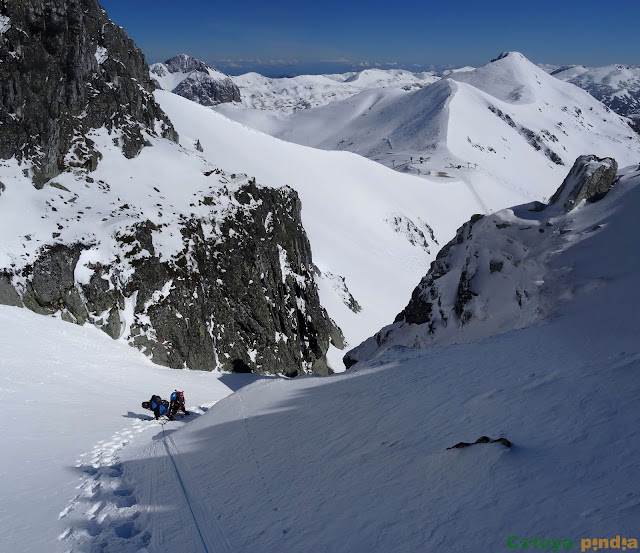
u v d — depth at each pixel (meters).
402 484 7.47
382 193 104.38
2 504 9.46
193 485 10.05
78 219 31.45
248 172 83.69
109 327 29.73
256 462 10.84
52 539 7.91
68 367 23.48
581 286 20.05
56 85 35.22
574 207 26.05
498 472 6.75
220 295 35.88
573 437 7.53
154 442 14.49
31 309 27.97
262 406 16.34
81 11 38.47
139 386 24.53
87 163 35.88
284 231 45.38
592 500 5.48
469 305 25.14
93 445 14.39
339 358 46.03
